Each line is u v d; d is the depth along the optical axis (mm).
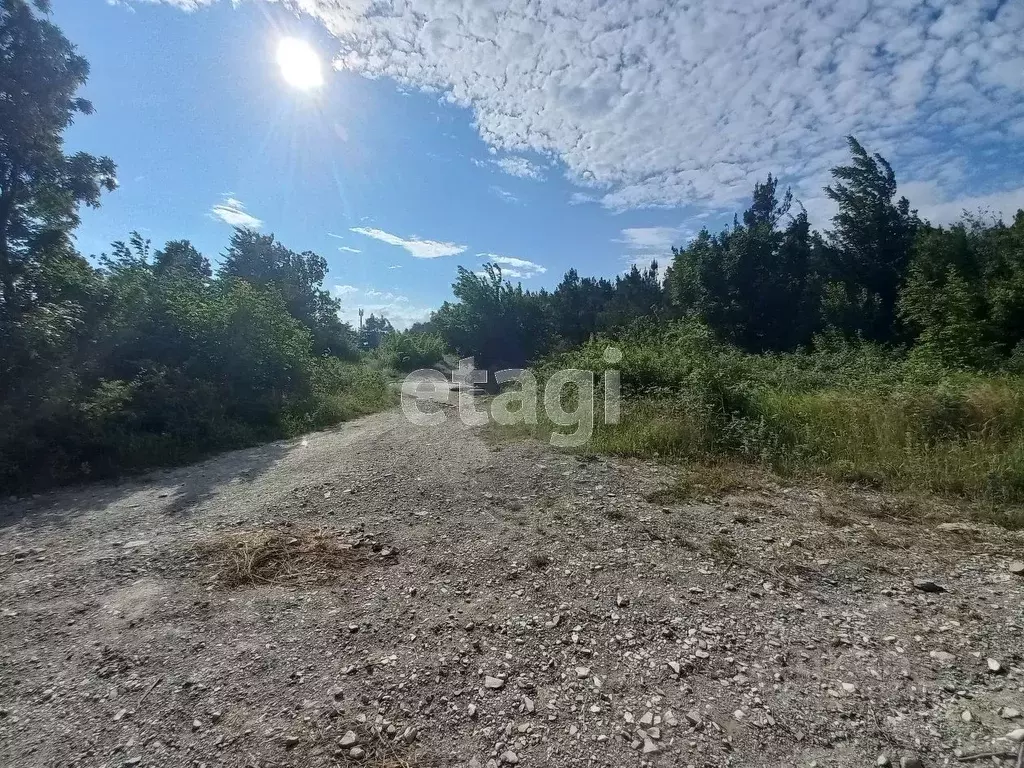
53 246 9070
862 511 4449
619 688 2357
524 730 2127
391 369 22438
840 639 2680
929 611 2930
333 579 3453
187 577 3521
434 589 3297
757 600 3080
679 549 3768
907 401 6223
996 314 12469
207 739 2117
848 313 20328
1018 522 4035
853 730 2076
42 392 6367
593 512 4527
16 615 3086
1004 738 2002
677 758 1966
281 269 30031
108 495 5508
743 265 22375
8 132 8844
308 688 2404
